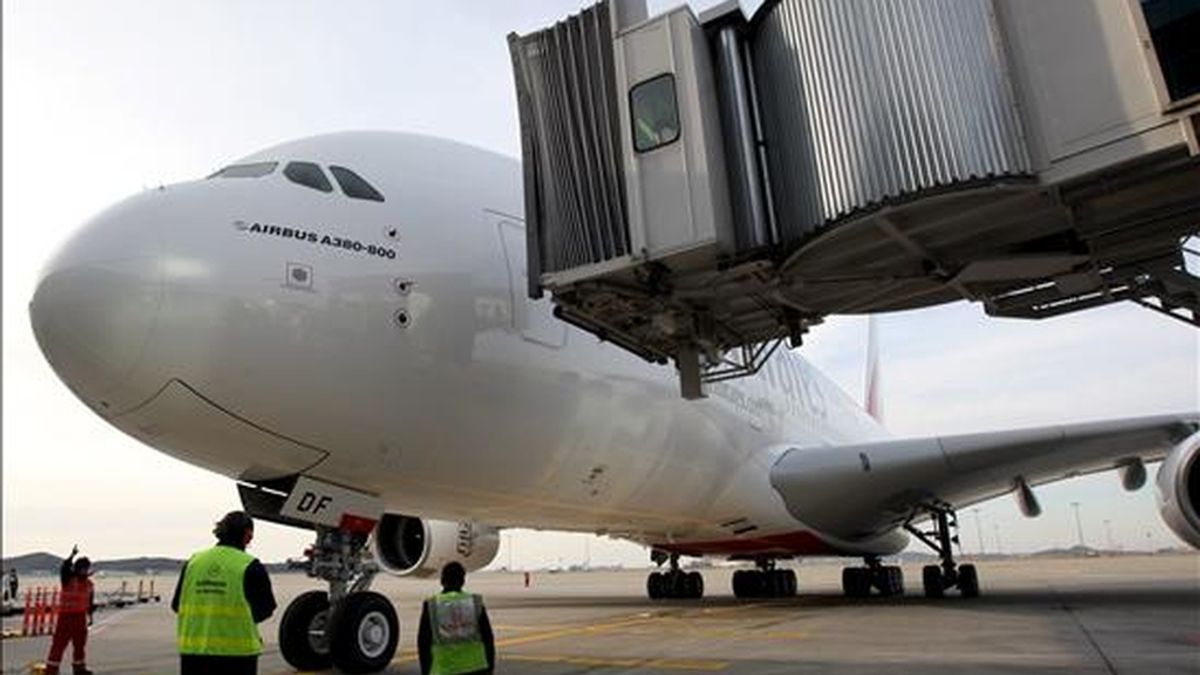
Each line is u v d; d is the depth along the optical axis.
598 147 7.32
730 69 7.08
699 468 12.21
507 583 52.97
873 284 7.47
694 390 8.75
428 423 7.94
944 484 13.84
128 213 6.78
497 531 14.34
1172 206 6.16
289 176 7.73
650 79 7.04
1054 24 5.74
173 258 6.59
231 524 5.03
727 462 12.90
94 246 6.52
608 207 7.16
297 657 7.70
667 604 16.94
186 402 6.62
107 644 12.12
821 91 6.61
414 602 24.17
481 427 8.39
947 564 14.62
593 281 7.18
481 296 8.36
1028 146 5.71
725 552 16.70
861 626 10.07
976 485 14.42
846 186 6.31
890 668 6.76
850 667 6.86
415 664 8.02
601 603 18.38
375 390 7.48
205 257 6.71
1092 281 7.30
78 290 6.32
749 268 6.85
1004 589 17.80
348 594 7.66
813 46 6.72
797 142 6.77
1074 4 5.69
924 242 6.79
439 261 8.10
